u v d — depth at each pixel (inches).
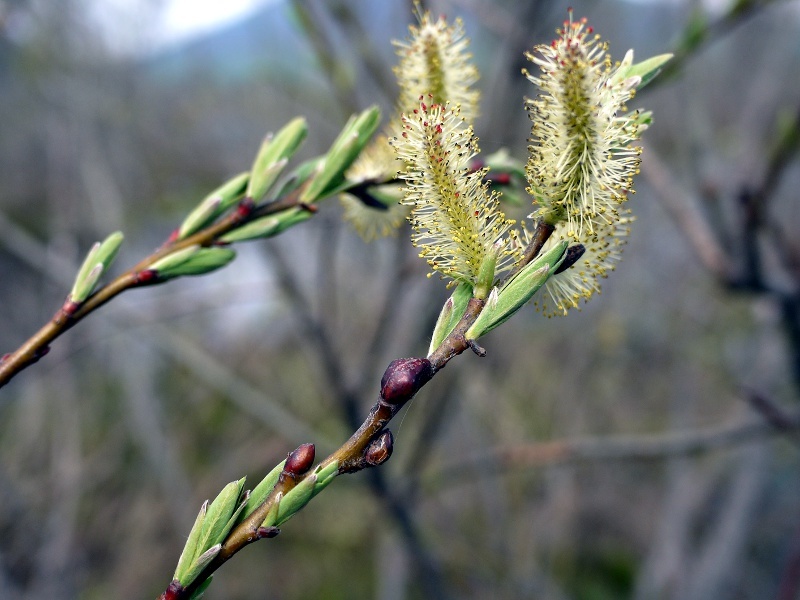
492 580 225.1
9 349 281.3
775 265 126.7
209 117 318.3
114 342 232.4
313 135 237.5
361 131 62.6
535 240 49.4
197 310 166.2
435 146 49.3
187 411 263.6
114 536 252.5
